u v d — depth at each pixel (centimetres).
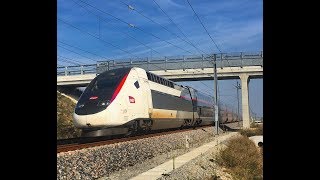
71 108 5659
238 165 2383
